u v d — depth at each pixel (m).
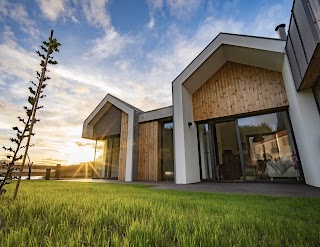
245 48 6.10
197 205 2.02
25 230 1.05
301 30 3.53
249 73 6.82
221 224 1.29
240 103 6.77
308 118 4.52
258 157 6.29
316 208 1.84
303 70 3.87
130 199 2.34
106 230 1.12
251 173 6.30
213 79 7.63
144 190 3.79
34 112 2.40
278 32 6.49
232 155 6.82
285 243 1.00
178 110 6.96
